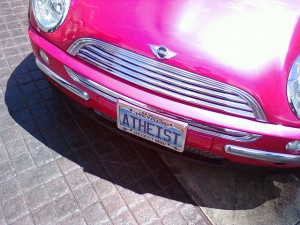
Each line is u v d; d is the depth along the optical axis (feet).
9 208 7.37
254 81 6.06
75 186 7.89
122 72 6.51
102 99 6.85
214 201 8.01
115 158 8.52
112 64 6.56
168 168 8.48
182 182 8.26
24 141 8.62
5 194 7.58
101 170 8.25
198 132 6.38
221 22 6.63
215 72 6.09
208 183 8.31
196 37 6.39
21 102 9.50
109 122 7.71
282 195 8.27
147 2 6.86
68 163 8.30
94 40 6.63
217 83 6.11
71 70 7.00
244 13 6.86
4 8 12.80
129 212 7.59
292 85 6.23
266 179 8.53
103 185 7.98
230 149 6.50
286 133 6.19
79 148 8.62
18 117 9.12
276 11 7.04
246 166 7.16
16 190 7.67
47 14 7.30
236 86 6.06
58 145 8.63
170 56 6.21
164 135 6.70
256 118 6.19
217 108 6.17
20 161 8.21
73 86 7.22
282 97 6.15
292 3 7.30
